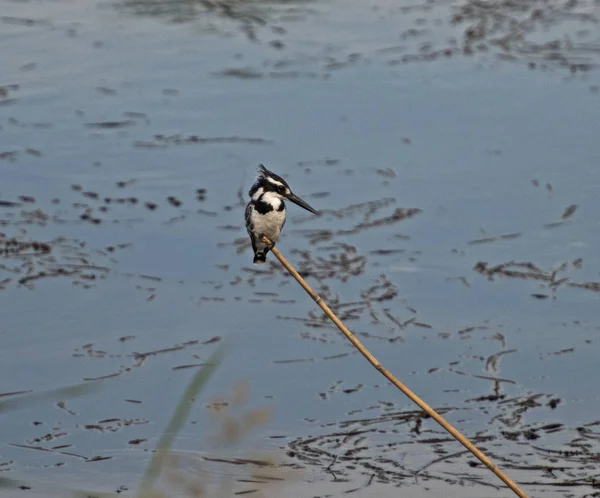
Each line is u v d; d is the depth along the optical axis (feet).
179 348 40.78
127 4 82.89
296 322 42.68
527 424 36.11
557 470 33.55
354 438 35.53
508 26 77.30
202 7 81.71
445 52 72.23
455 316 43.04
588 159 56.65
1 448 34.96
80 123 61.62
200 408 37.09
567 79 67.46
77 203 52.47
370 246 48.52
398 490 32.60
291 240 49.16
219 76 68.54
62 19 79.30
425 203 52.42
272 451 34.73
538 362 39.73
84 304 43.78
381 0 83.92
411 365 39.78
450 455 34.55
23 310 43.24
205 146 58.49
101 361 39.83
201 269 46.65
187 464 34.01
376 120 61.72
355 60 70.95
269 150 57.93
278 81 67.51
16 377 38.68
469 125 61.05
